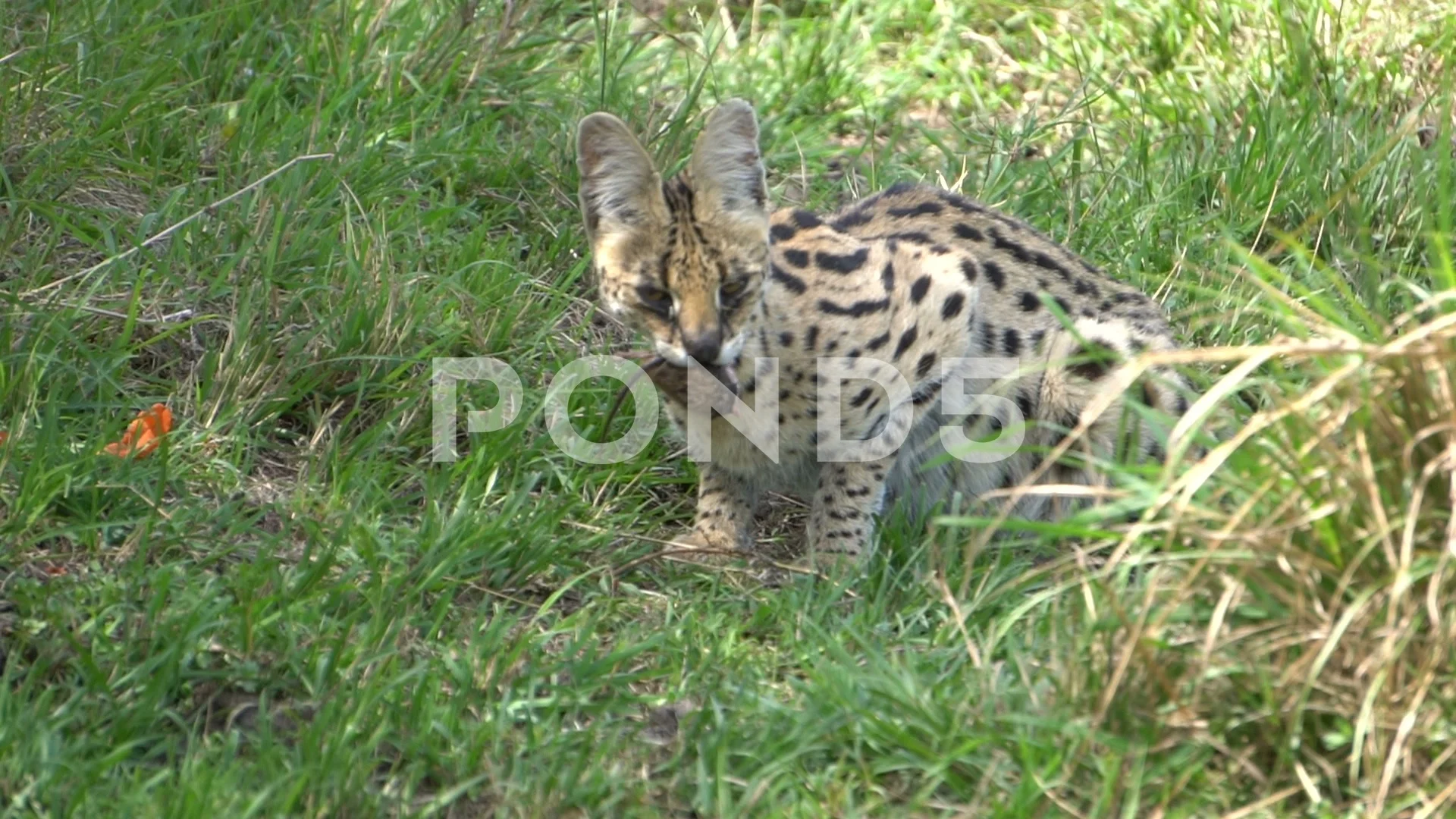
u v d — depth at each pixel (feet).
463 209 44.21
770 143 51.26
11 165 41.50
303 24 49.85
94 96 43.68
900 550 35.94
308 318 39.70
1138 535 25.53
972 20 59.06
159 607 29.09
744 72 55.36
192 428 36.04
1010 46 57.98
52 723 26.45
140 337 38.65
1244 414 32.04
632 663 30.89
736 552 34.96
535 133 48.91
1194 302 44.11
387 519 34.71
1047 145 53.21
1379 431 25.77
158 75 44.93
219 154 43.78
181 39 47.44
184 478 34.24
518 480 36.76
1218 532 25.48
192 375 37.45
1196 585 26.63
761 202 34.73
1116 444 37.91
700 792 26.27
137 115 43.78
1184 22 56.34
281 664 28.78
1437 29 54.90
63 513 32.55
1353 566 24.62
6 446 32.58
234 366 36.88
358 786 25.45
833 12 59.26
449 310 40.47
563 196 46.16
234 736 26.58
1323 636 25.04
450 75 49.01
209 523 32.91
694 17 58.18
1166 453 27.07
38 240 40.11
